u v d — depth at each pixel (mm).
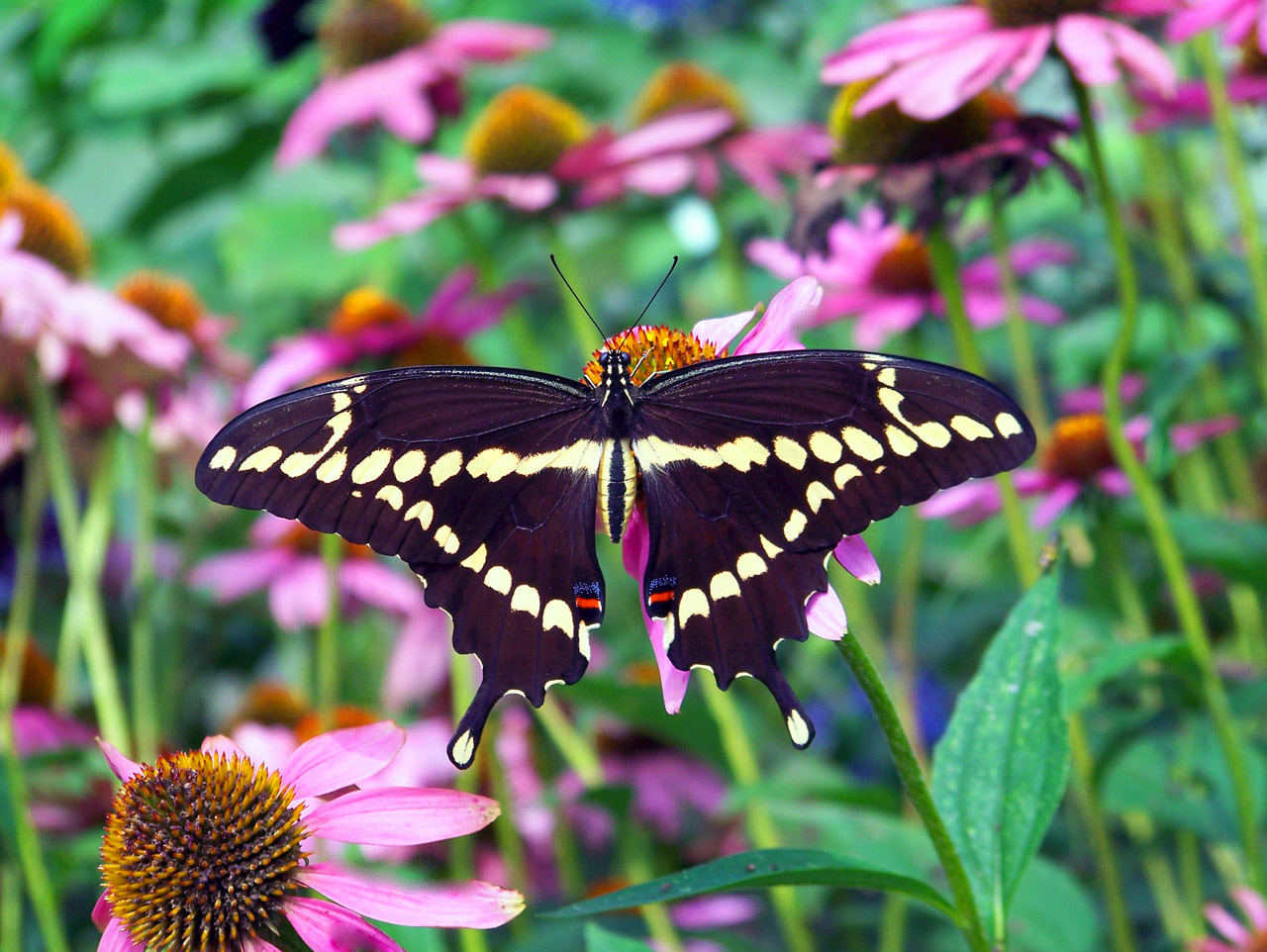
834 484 630
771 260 961
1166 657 740
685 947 840
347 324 922
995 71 740
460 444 649
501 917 615
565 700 871
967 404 626
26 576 805
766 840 809
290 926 628
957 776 634
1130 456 745
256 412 639
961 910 616
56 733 858
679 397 647
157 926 626
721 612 628
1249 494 952
